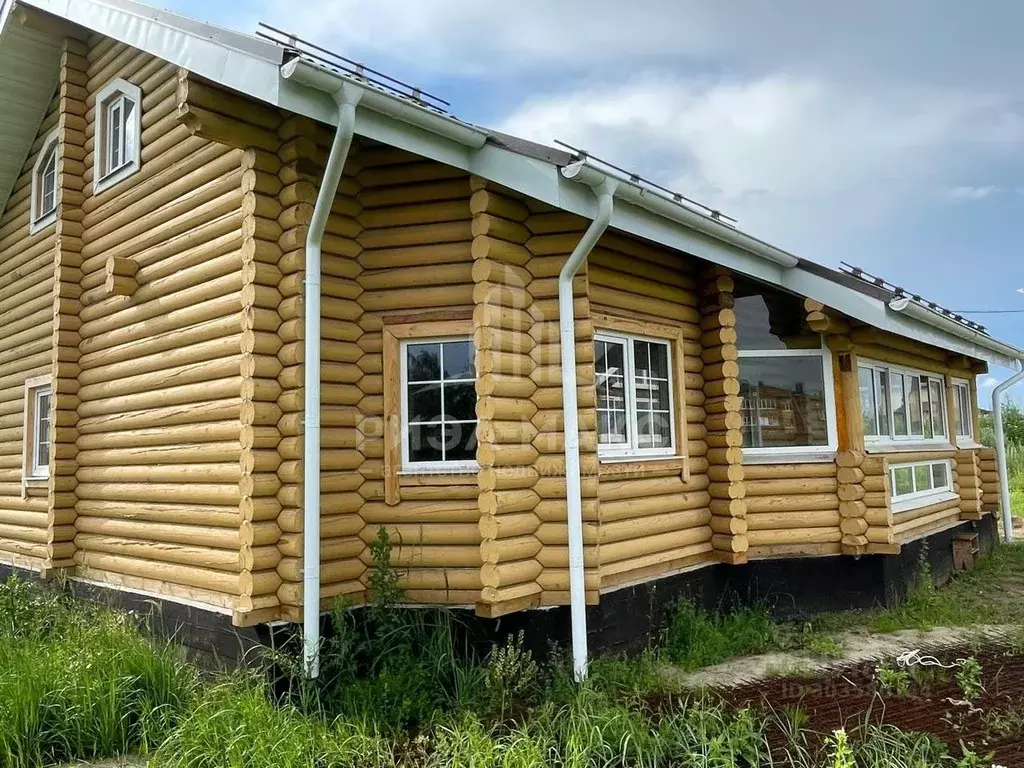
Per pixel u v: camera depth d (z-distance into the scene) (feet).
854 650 18.43
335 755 11.37
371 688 13.55
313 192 15.19
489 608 14.62
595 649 16.61
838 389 22.80
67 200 21.77
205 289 16.17
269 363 14.78
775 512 22.17
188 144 17.38
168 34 15.38
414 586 15.47
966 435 34.65
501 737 11.76
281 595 14.39
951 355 31.81
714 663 17.42
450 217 16.17
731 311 21.04
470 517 15.51
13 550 24.86
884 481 22.08
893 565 23.21
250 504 14.20
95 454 20.49
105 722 12.76
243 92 13.39
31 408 24.93
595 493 16.26
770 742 12.28
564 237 16.35
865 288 21.36
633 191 15.25
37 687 13.12
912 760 10.98
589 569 15.99
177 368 17.04
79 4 19.27
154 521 17.78
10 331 26.89
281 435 14.80
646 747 11.48
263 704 12.41
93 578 20.15
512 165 14.79
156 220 18.21
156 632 17.24
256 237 14.82
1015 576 28.63
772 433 22.74
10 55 23.21
